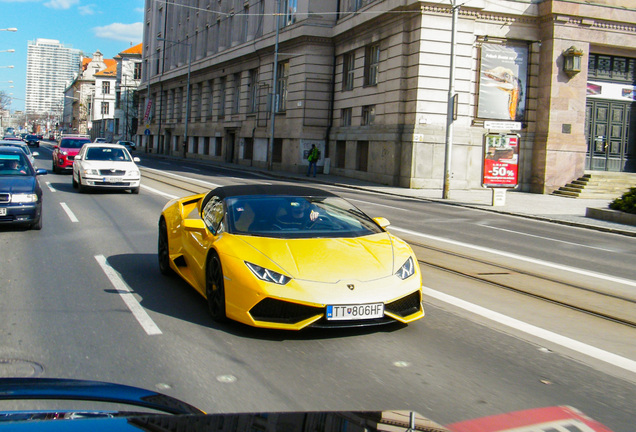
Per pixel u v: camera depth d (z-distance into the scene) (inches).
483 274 333.7
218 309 210.5
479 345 199.8
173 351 183.3
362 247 216.5
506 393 157.5
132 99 3730.3
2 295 248.4
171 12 2733.8
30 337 193.6
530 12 1083.9
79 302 239.5
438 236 493.4
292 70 1499.8
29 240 388.8
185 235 261.3
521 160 1106.1
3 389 76.3
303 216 236.4
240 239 214.5
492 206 814.5
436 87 1050.7
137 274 294.4
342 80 1379.2
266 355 182.1
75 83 6067.9
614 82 1138.7
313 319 187.9
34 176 450.0
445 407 146.5
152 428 59.8
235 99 1935.3
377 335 205.6
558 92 1069.8
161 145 2824.8
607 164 1144.2
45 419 60.7
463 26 1051.9
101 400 77.5
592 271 367.9
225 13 2033.7
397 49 1096.8
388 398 151.3
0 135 3912.4
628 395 159.6
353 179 1264.8
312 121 1443.2
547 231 586.2
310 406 144.8
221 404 144.6
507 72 1089.4
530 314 247.0
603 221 678.5
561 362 185.9
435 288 289.0
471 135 1077.1
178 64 2593.5
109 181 708.0
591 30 1078.4
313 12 1416.1
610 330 228.7
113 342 190.5
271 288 190.1
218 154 2062.0
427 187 1059.9
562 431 134.4
